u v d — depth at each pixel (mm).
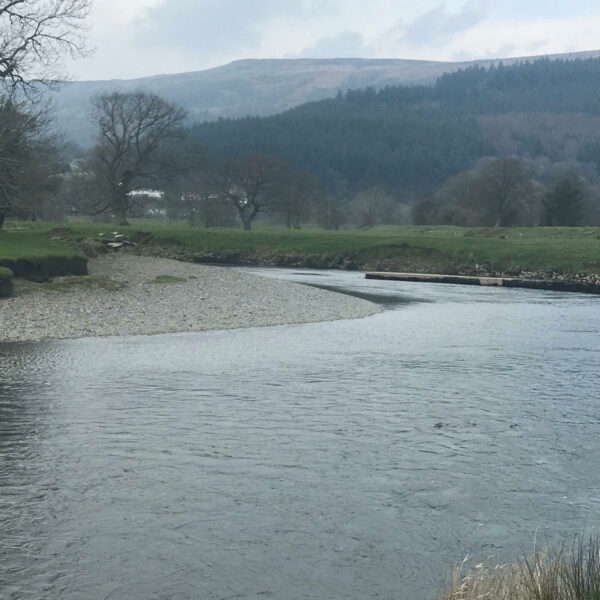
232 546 9016
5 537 9133
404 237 79062
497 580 7133
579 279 57344
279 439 13359
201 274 47719
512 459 12398
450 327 30516
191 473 11492
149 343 24438
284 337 26641
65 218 109250
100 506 10133
